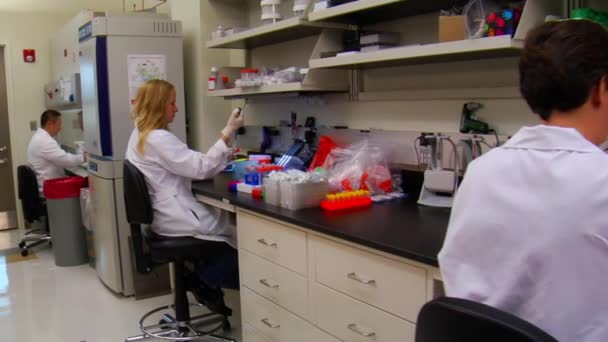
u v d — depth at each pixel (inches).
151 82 101.8
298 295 77.3
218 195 95.1
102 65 126.4
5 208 213.3
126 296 135.3
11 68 204.8
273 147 133.0
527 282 32.0
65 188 160.2
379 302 62.7
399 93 97.6
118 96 128.3
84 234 165.2
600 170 30.2
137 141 100.6
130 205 96.3
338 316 69.6
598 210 29.4
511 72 79.8
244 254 90.9
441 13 79.6
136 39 129.2
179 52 135.1
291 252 77.6
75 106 183.2
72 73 170.1
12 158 210.5
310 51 121.3
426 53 73.4
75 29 164.7
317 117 120.4
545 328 31.3
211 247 99.8
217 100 143.2
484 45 65.7
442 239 60.6
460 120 88.2
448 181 79.8
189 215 99.5
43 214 175.2
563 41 32.9
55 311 126.6
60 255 163.3
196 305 129.2
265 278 85.3
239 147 144.3
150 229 104.6
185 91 149.3
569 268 30.0
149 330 113.7
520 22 63.2
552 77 32.9
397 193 90.0
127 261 134.2
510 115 80.8
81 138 180.7
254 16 140.8
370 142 98.7
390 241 60.3
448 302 33.9
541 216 31.2
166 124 103.5
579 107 33.3
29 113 209.8
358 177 87.4
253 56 142.8
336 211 77.8
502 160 34.5
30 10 205.2
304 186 80.6
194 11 140.9
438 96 90.4
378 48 89.6
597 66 32.0
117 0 217.0
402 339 60.1
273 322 84.6
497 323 30.5
